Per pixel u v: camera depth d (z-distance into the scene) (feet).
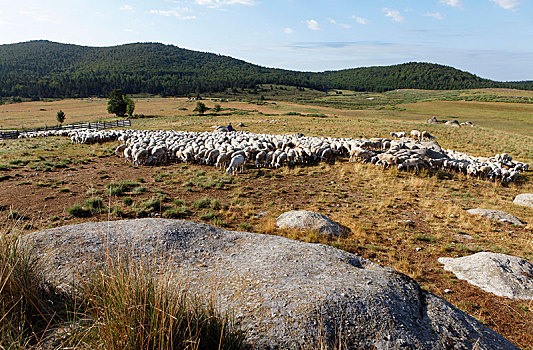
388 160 57.16
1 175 43.47
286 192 42.27
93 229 18.51
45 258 13.98
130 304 8.48
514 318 17.06
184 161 59.72
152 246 16.88
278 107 376.68
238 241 19.75
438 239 28.02
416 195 42.86
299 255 17.22
